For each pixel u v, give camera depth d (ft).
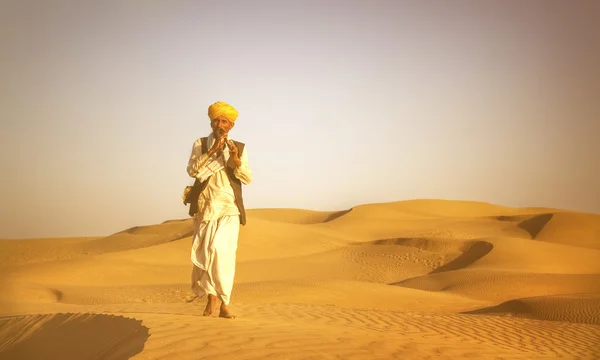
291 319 40.37
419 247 192.85
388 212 326.24
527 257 163.73
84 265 156.04
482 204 414.41
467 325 45.32
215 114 23.41
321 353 18.89
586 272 158.40
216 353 17.99
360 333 23.94
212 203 23.68
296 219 393.29
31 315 27.63
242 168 23.63
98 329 22.79
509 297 110.42
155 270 155.63
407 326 42.75
